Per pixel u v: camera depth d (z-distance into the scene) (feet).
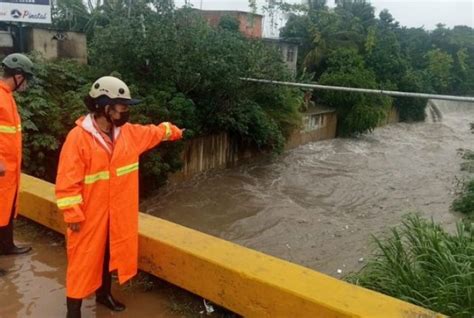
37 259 12.17
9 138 11.22
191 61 39.75
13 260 12.05
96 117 8.38
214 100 43.78
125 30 37.60
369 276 13.08
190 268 9.90
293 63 79.41
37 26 39.91
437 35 140.05
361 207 40.96
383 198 43.80
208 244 10.30
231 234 33.50
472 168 56.75
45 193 13.55
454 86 125.49
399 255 13.38
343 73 75.51
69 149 8.01
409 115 95.86
